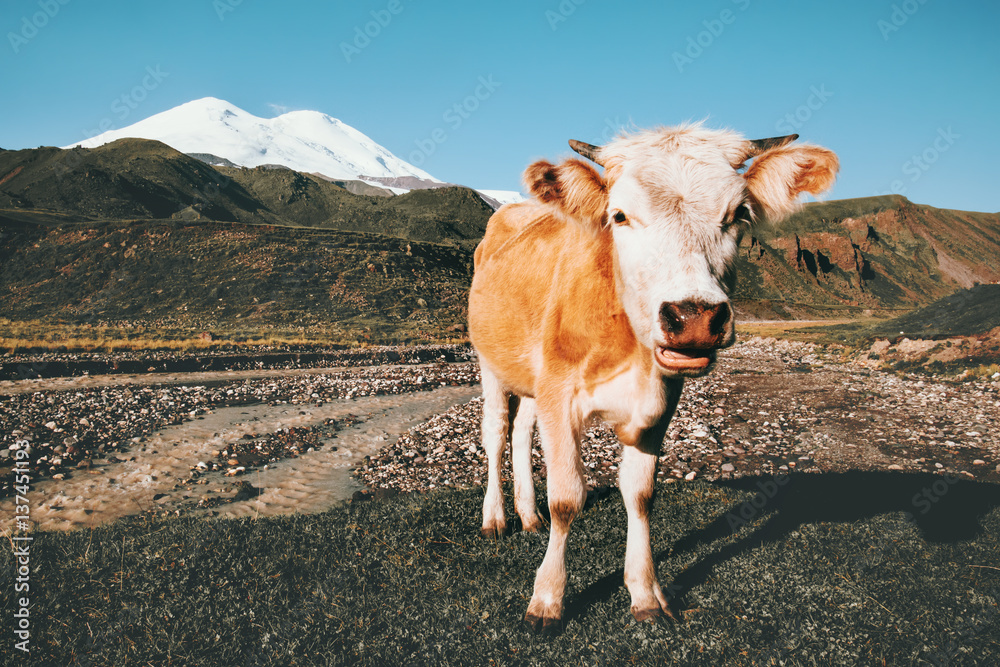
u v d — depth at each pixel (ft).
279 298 164.55
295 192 587.68
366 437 37.40
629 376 12.50
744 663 10.76
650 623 12.10
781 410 42.55
